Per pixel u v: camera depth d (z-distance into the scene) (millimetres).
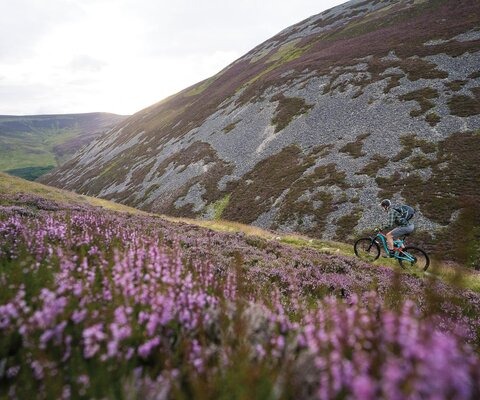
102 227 10367
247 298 6742
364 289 11789
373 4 148625
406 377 2537
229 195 65500
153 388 3469
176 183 79125
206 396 3215
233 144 79562
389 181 48406
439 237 37812
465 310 11312
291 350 4113
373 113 62875
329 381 3082
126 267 5754
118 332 3998
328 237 44250
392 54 77625
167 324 4543
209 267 7703
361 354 3062
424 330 2857
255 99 91250
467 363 2869
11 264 6254
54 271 6172
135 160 116625
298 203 52094
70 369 3867
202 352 3965
